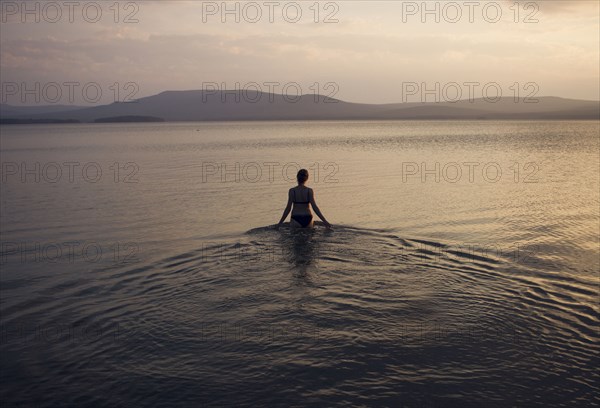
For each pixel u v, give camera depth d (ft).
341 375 15.87
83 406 14.61
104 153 150.51
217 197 61.57
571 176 79.97
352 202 55.31
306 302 22.39
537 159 112.57
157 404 14.48
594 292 24.11
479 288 24.47
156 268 29.81
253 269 27.61
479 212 48.55
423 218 45.50
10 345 19.34
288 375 15.93
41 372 16.94
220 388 15.25
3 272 30.50
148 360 17.39
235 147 173.68
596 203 53.72
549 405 14.20
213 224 44.65
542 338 18.74
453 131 322.34
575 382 15.51
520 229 40.19
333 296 23.09
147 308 22.67
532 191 63.26
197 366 16.75
